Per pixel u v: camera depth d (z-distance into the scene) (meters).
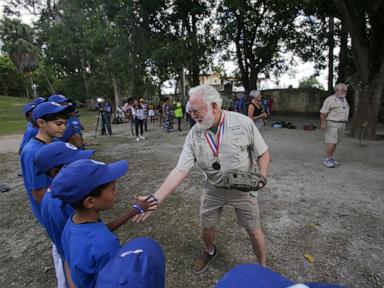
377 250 2.79
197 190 4.62
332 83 17.42
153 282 0.81
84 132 13.04
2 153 8.67
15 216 3.97
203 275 2.55
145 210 1.87
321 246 2.90
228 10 14.08
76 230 1.25
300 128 12.19
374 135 9.01
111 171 1.31
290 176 5.16
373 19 9.04
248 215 2.30
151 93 21.39
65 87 32.81
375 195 4.14
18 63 27.31
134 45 13.85
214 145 2.09
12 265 2.85
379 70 8.72
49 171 1.65
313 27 16.38
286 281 0.60
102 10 14.59
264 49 16.61
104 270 0.85
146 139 10.23
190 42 12.95
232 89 22.39
